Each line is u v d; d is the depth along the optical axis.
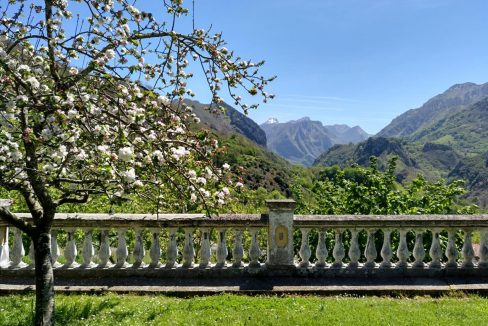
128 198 4.27
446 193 11.99
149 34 5.20
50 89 4.57
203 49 5.26
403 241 7.48
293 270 7.27
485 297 6.71
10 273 7.08
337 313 5.72
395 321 5.46
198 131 4.96
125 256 7.33
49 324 4.91
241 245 7.39
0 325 5.07
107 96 4.47
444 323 5.40
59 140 4.19
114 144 4.16
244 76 5.35
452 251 7.46
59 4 5.12
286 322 5.39
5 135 4.37
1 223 7.07
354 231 7.50
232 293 6.70
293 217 7.32
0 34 4.86
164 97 4.77
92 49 4.86
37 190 4.79
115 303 6.07
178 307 5.95
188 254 7.35
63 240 12.14
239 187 4.99
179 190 4.73
